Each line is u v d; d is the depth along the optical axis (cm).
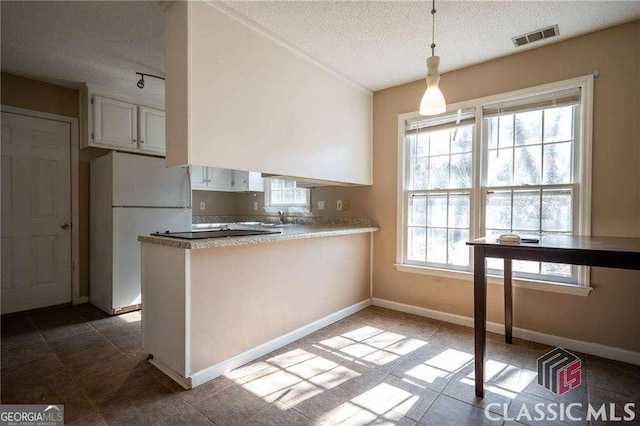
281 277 249
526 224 263
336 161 300
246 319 223
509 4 200
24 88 320
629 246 165
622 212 223
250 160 220
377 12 209
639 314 218
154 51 269
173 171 362
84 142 348
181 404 175
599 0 196
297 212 425
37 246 332
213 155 197
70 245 354
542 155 257
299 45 251
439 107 190
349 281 323
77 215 356
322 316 289
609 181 227
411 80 319
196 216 492
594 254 152
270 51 234
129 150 368
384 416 166
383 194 342
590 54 234
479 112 282
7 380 198
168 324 201
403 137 328
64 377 202
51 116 336
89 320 305
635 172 219
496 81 273
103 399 179
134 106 368
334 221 381
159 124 388
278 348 244
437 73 194
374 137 348
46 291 339
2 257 311
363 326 290
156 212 348
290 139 251
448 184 304
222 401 178
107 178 328
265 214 481
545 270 255
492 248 177
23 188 322
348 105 314
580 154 239
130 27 233
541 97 255
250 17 213
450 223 302
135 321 303
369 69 294
